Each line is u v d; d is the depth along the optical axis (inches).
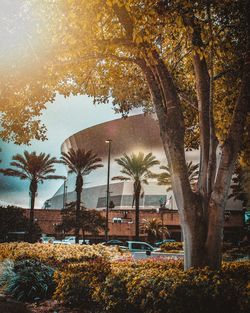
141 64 389.4
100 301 340.5
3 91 370.6
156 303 288.2
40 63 356.2
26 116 434.6
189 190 358.6
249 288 254.8
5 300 410.0
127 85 529.3
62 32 357.7
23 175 1991.9
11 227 2222.0
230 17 364.2
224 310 267.3
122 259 798.5
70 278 383.2
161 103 381.7
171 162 366.9
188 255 355.3
